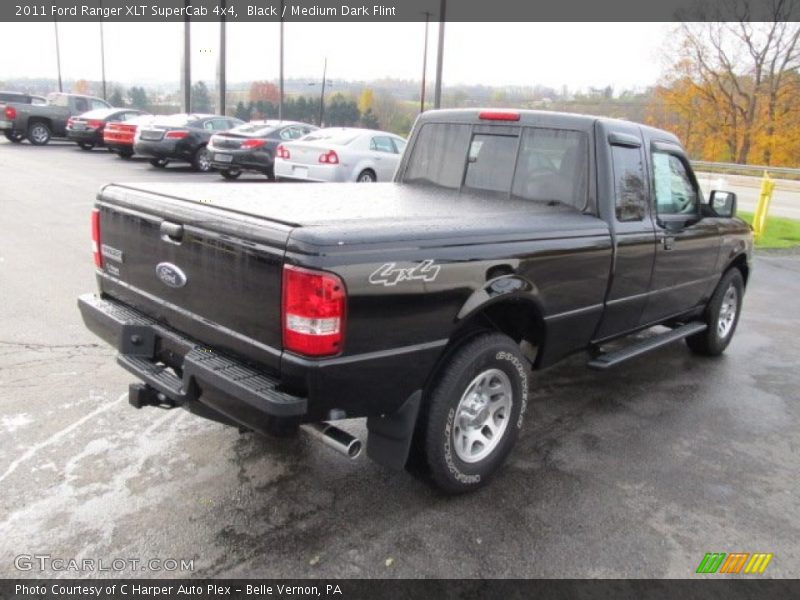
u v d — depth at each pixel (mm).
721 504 3645
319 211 3307
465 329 3529
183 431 4082
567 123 4285
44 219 10352
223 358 3109
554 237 3750
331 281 2719
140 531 3113
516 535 3254
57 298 6449
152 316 3596
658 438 4426
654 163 4711
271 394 2797
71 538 3037
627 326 4699
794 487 3875
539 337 3932
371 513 3369
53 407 4262
